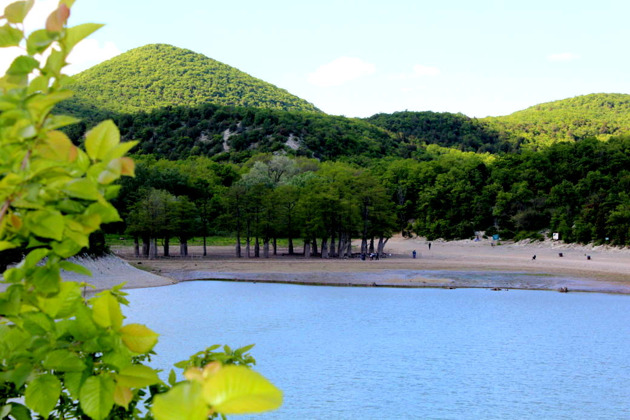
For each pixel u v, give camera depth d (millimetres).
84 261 53938
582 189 117812
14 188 1888
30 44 1961
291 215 90750
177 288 55812
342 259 88438
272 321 40250
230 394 1244
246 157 174625
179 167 143375
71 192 1895
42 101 1891
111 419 2787
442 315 43188
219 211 110562
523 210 125000
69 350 2299
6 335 2453
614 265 80250
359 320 40969
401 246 123062
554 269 74312
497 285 59188
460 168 144875
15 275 2160
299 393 24172
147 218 83188
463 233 127812
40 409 2287
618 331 37500
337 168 141750
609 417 21641
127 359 2232
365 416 21375
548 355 31203
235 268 71750
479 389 24828
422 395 24172
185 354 30078
